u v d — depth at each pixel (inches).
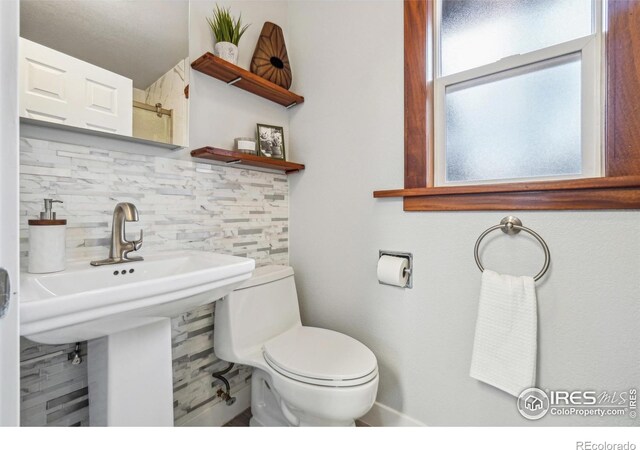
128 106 38.4
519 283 35.1
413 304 46.1
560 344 34.2
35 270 28.6
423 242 44.9
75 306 20.6
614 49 31.0
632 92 30.0
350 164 53.6
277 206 61.5
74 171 34.9
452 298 42.2
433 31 45.5
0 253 13.4
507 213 37.5
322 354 41.6
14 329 13.9
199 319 47.4
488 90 41.9
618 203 30.3
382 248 49.4
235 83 51.9
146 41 40.6
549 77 37.4
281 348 43.6
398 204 47.4
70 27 34.1
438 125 45.6
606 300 31.6
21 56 30.7
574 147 35.7
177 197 44.8
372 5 50.4
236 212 53.4
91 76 35.4
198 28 47.9
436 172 45.8
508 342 35.3
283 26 63.2
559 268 34.1
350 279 53.9
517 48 39.4
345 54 54.1
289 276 55.0
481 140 42.5
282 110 63.0
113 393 30.3
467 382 41.1
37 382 32.1
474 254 39.3
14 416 13.8
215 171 50.0
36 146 32.3
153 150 42.1
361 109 52.0
